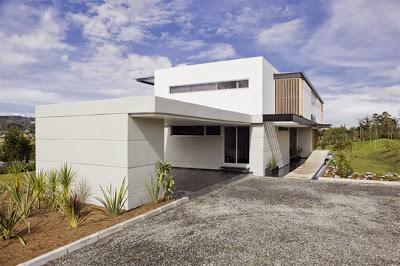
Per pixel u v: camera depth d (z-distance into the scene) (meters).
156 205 6.80
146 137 7.05
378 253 4.27
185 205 7.12
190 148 14.64
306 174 12.79
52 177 6.80
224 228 5.37
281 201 7.53
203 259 4.07
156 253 4.27
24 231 5.00
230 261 4.01
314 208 6.80
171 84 15.56
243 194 8.41
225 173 12.93
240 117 11.41
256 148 12.92
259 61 13.05
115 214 5.91
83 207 6.61
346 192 8.64
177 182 10.52
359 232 5.15
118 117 6.59
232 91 13.70
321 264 3.92
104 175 6.82
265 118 12.43
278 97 15.38
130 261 4.01
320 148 28.83
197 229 5.32
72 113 7.44
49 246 4.36
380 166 15.15
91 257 4.13
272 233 5.10
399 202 7.37
